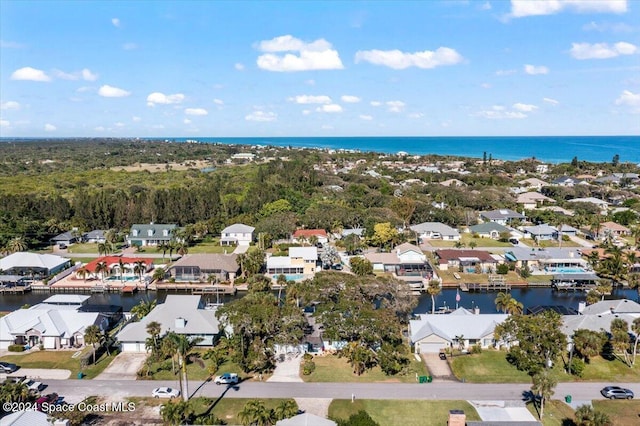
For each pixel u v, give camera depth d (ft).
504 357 234.58
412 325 253.24
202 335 246.27
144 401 194.18
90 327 232.12
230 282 359.66
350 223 507.71
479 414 184.65
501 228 501.56
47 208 530.27
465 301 327.88
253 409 160.66
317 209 531.91
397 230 463.83
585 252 421.18
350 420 162.81
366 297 271.69
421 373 219.20
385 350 218.18
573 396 200.23
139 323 252.21
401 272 369.30
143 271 379.55
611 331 236.84
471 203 621.72
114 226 530.68
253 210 570.05
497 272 376.89
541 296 340.80
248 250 430.20
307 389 204.64
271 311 226.17
